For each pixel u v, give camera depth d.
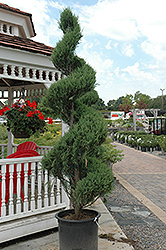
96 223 3.13
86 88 3.28
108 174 3.19
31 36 7.04
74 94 3.25
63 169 3.29
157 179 8.94
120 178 8.97
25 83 6.60
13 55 4.02
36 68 4.38
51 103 3.39
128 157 14.77
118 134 25.44
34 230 3.83
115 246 3.60
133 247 3.62
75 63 3.60
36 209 3.95
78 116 3.42
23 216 3.76
